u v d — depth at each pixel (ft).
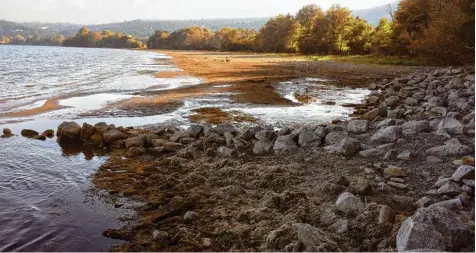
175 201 23.56
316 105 64.23
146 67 160.56
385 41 226.99
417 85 78.48
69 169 31.48
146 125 47.70
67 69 153.38
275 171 27.40
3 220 22.20
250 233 19.35
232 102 65.87
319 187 24.27
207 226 20.56
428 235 15.58
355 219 19.34
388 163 28.40
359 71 134.00
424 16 186.19
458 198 20.30
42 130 45.70
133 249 18.85
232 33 499.51
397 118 46.57
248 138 37.40
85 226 21.49
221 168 29.68
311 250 16.57
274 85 91.76
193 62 194.49
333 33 285.64
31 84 93.91
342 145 31.32
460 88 63.57
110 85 90.53
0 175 29.89
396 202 21.81
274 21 375.45
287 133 38.45
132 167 31.76
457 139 30.19
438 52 138.92
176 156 33.47
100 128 41.32
